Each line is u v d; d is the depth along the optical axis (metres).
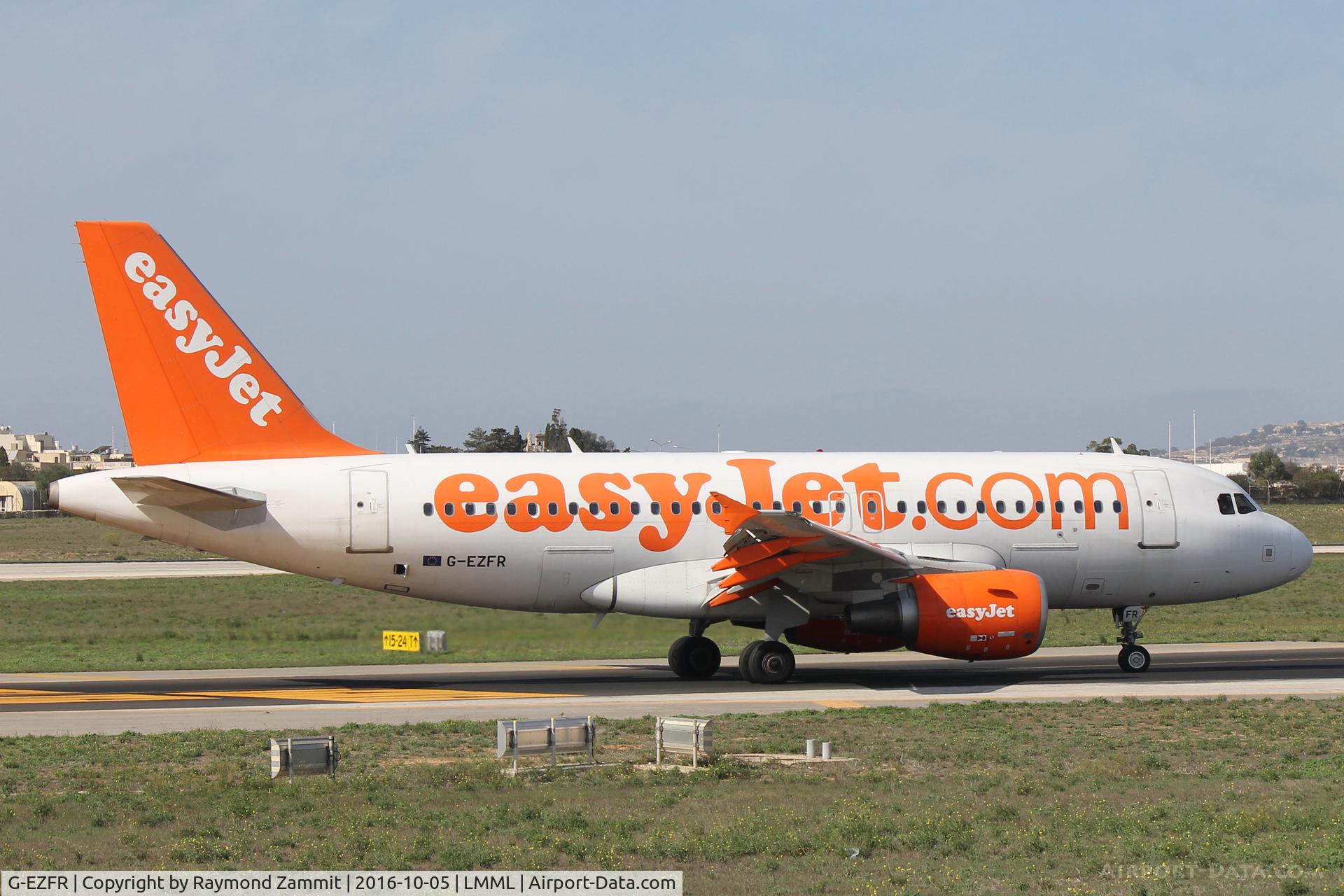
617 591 71.56
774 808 38.72
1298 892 29.88
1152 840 35.34
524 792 41.22
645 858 33.41
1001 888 30.77
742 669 71.56
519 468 71.81
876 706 61.12
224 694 66.50
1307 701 62.00
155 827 36.56
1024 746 50.72
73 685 70.94
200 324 69.94
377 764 46.19
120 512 67.62
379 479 69.69
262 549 68.75
